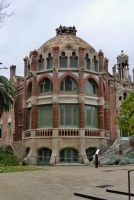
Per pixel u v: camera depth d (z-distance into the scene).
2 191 13.96
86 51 37.03
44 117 36.28
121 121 33.91
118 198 11.34
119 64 45.22
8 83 36.59
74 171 23.02
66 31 42.22
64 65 36.34
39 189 14.21
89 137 35.00
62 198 12.01
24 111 38.94
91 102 36.56
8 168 25.91
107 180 16.50
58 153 33.94
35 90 36.78
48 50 36.78
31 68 37.94
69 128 34.72
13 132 45.91
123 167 26.02
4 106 37.00
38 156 34.22
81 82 35.50
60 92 35.62
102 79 37.72
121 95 42.53
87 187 14.21
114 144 36.84
